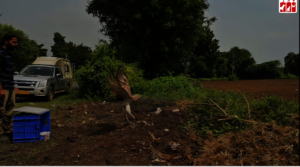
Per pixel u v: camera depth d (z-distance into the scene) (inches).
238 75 2091.5
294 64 2178.9
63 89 542.0
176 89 477.1
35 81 416.8
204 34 748.6
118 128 223.9
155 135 198.8
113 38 854.5
